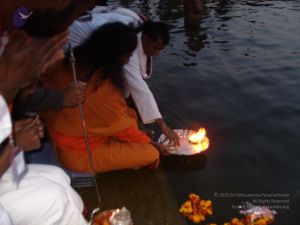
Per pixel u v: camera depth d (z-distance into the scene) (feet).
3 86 6.36
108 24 10.91
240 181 12.89
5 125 6.52
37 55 6.36
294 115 16.44
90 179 12.19
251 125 15.78
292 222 11.34
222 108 16.90
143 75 13.78
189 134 14.17
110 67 10.84
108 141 12.10
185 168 13.28
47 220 8.05
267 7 30.50
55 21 6.56
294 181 12.94
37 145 8.27
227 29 26.14
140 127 15.12
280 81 19.20
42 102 10.55
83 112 11.19
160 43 12.84
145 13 29.71
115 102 11.27
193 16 27.12
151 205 11.52
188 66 20.88
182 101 17.38
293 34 25.16
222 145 14.55
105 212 10.26
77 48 10.88
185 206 11.36
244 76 19.70
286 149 14.43
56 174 8.84
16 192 7.89
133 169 12.87
